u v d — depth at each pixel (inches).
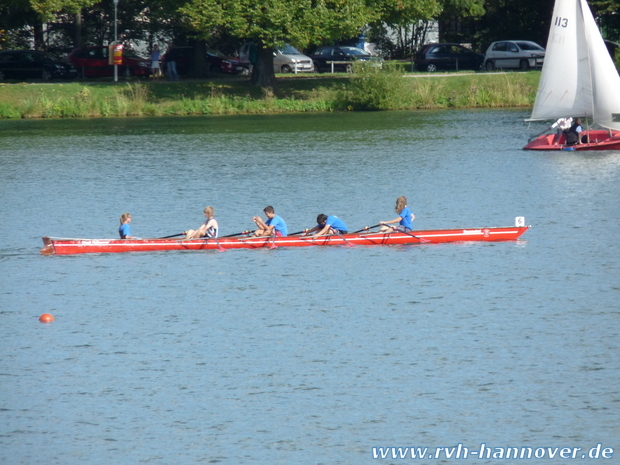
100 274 3629.4
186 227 4434.1
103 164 6373.0
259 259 3828.7
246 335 2918.3
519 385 2495.1
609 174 5649.6
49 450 2190.0
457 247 3991.1
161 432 2267.5
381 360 2687.0
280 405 2399.1
